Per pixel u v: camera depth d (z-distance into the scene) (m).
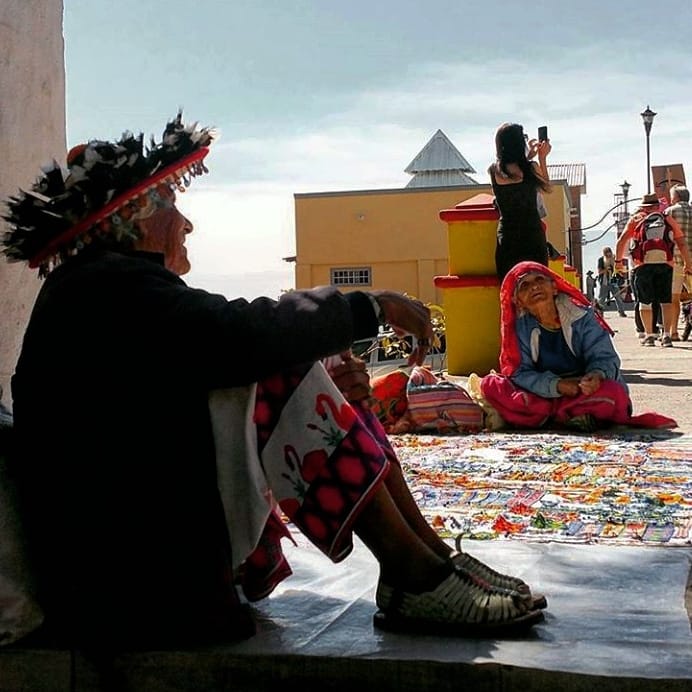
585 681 2.51
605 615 2.97
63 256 2.92
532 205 10.28
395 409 7.42
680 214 14.59
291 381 2.77
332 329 2.65
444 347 12.50
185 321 2.61
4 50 3.90
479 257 11.23
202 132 2.97
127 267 2.75
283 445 2.78
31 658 2.78
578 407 7.13
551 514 4.43
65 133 4.40
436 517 4.33
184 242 3.01
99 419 2.74
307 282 31.14
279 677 2.69
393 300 2.78
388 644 2.76
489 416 7.34
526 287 7.21
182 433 2.73
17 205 2.89
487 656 2.64
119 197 2.85
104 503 2.74
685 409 8.32
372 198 30.73
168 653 2.73
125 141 2.87
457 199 30.34
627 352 14.02
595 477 5.35
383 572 2.88
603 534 4.04
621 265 15.42
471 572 2.96
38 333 2.78
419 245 30.61
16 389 2.82
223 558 2.78
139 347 2.66
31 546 2.84
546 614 2.99
